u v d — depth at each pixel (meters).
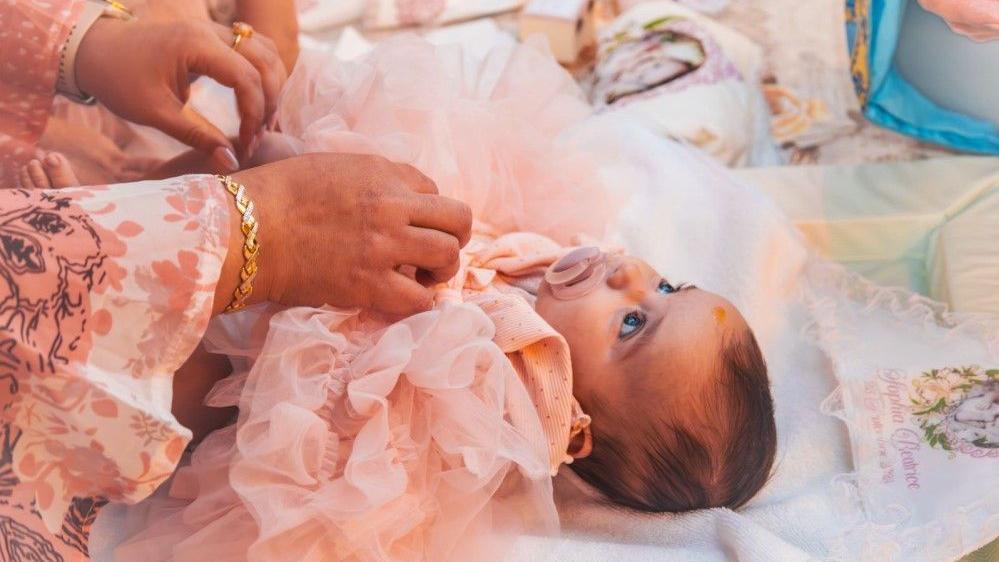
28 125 1.10
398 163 0.93
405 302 0.89
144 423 0.74
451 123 1.14
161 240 0.76
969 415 1.04
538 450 0.91
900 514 0.97
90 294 0.73
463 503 0.90
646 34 1.81
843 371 1.11
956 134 1.57
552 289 1.05
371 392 0.85
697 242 1.25
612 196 1.28
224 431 0.91
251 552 0.83
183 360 0.79
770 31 1.96
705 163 1.39
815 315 1.19
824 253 1.37
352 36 1.79
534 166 1.21
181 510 0.91
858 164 1.48
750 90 1.76
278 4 1.31
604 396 1.01
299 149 1.13
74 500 0.80
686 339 1.01
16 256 0.71
